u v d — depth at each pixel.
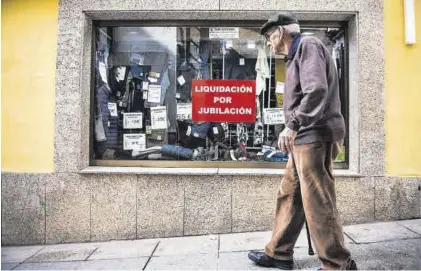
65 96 4.52
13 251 4.24
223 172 4.44
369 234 3.96
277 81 4.74
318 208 2.89
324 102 2.71
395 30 4.45
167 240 4.34
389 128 4.42
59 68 4.52
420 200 4.42
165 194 4.47
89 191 4.49
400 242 3.70
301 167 2.93
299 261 3.43
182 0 4.45
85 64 4.62
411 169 4.42
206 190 4.45
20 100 4.56
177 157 4.77
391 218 4.41
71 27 4.53
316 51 2.81
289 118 2.95
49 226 4.50
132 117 4.81
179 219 4.46
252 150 4.74
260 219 4.43
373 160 4.40
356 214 4.39
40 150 4.54
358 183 4.40
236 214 4.44
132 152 4.80
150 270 3.42
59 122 4.51
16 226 4.52
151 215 4.47
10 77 4.58
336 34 4.69
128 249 4.10
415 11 4.50
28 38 4.57
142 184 4.48
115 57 4.82
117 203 4.48
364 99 4.41
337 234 2.91
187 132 4.78
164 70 4.80
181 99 4.79
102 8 4.50
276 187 4.42
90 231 4.50
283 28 3.08
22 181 4.50
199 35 4.76
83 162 4.60
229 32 4.75
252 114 4.74
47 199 4.50
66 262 3.78
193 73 4.78
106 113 4.81
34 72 4.56
